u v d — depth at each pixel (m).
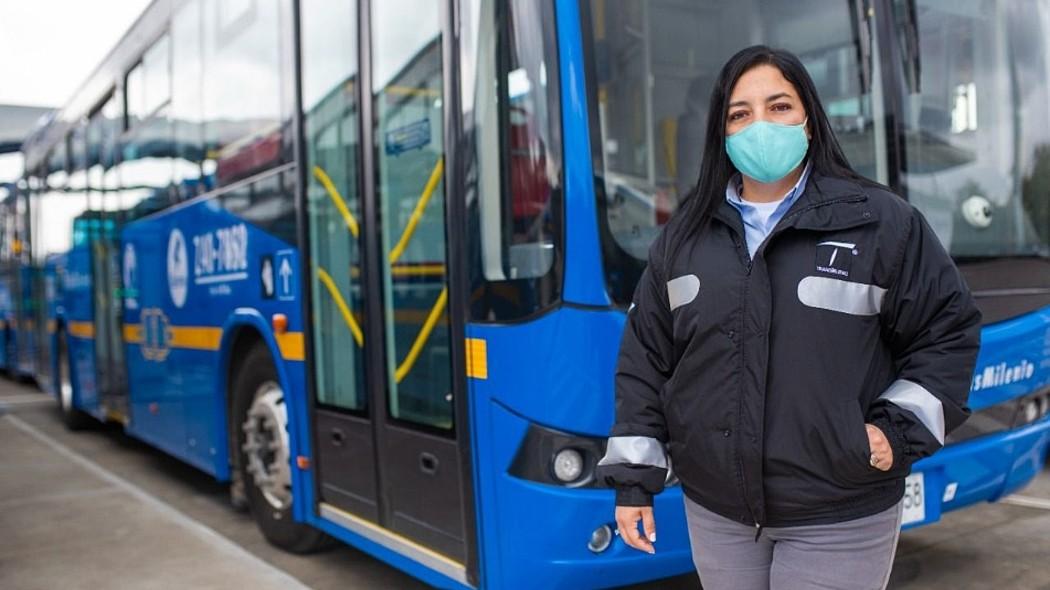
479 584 3.25
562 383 3.00
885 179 3.63
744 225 2.05
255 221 4.86
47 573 4.69
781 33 3.55
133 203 6.91
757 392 1.95
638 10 3.24
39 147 10.52
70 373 9.12
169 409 6.26
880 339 1.99
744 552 2.11
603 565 3.06
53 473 7.21
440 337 3.42
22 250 11.97
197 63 5.67
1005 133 3.92
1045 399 3.95
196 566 4.70
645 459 2.14
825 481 1.94
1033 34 4.04
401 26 3.65
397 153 3.66
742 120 2.10
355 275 3.95
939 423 1.91
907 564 4.34
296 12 4.44
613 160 3.11
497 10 3.20
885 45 3.65
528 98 3.10
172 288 6.10
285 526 4.88
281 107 4.57
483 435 3.19
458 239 3.29
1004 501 5.32
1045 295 3.92
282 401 4.84
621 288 3.05
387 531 3.81
